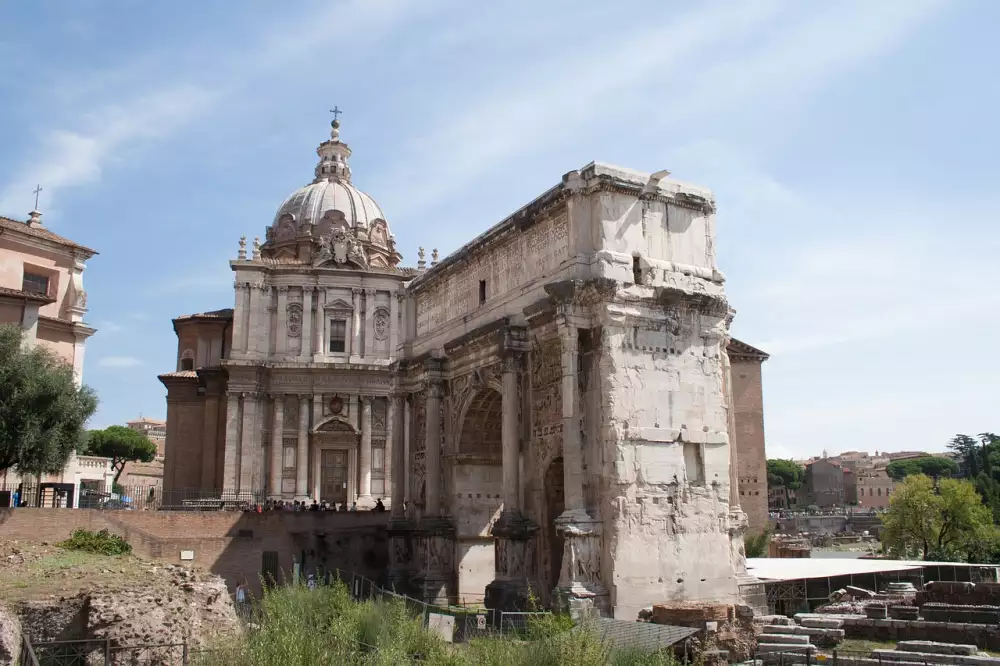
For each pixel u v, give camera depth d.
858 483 171.25
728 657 27.44
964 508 74.88
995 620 32.84
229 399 67.56
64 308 55.69
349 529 52.19
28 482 49.03
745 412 77.25
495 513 46.16
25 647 22.11
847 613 35.81
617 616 32.69
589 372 35.69
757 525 75.31
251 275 70.12
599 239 36.09
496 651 21.47
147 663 23.78
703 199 39.16
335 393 69.25
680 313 37.28
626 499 33.97
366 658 21.55
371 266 72.69
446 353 46.22
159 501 64.19
